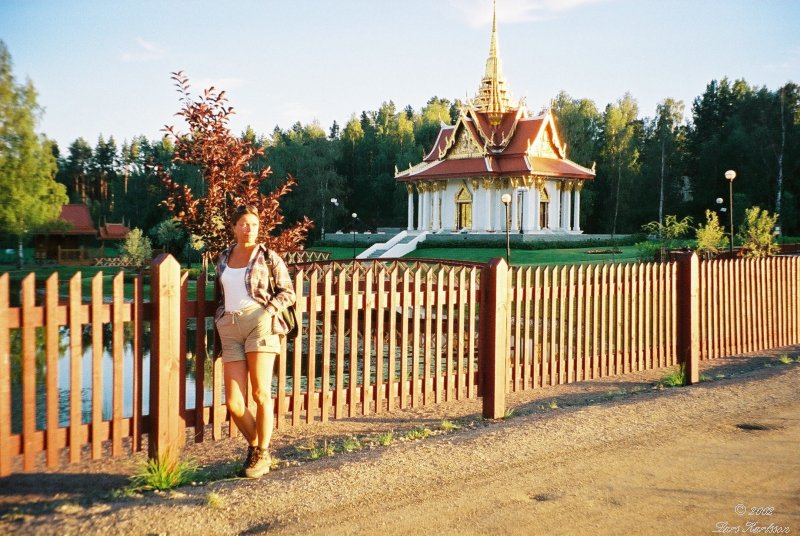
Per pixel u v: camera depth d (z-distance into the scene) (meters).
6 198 53.88
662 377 10.18
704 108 95.56
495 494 5.21
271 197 11.07
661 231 35.31
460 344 7.98
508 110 66.25
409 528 4.59
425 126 110.06
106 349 17.00
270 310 5.62
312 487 5.27
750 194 73.62
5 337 5.02
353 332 7.21
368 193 109.12
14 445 5.12
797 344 13.02
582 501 5.08
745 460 6.02
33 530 4.40
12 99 52.84
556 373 9.00
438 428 7.40
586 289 9.29
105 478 5.61
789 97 74.69
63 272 54.78
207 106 10.53
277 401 6.86
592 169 65.12
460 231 63.69
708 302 11.37
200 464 6.07
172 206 10.68
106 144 145.00
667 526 4.66
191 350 16.08
